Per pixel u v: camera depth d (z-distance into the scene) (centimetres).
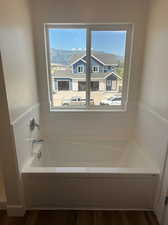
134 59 220
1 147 152
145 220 167
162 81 164
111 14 205
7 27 141
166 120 154
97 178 169
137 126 233
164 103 159
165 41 158
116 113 243
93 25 218
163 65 162
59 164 252
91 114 244
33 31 209
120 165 246
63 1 202
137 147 224
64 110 245
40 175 168
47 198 177
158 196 168
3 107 141
